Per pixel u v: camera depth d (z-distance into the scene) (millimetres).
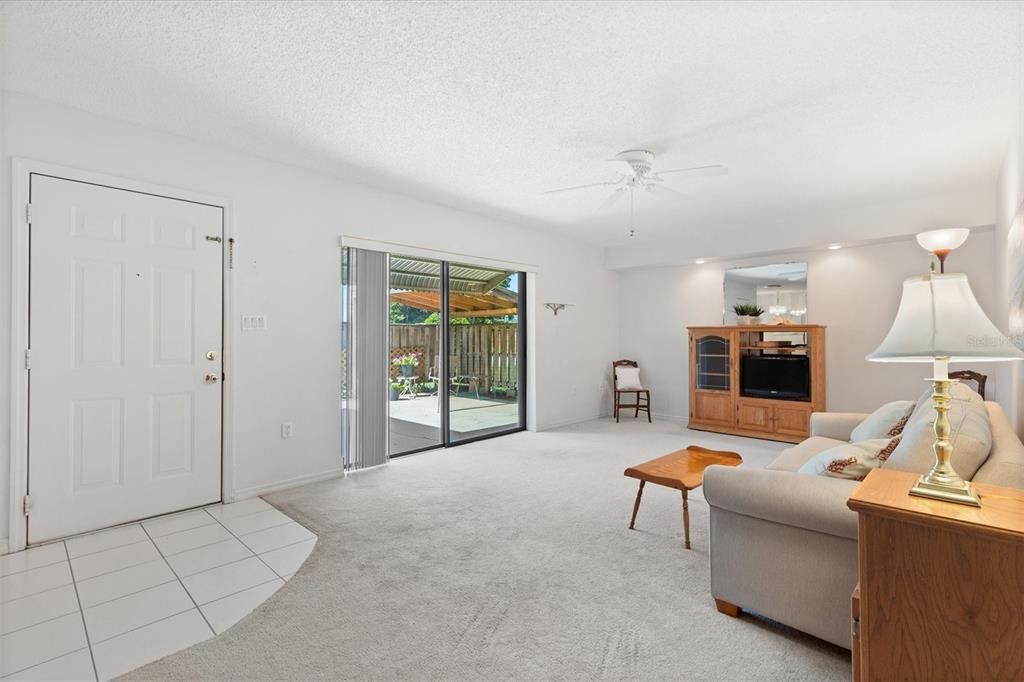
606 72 2289
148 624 1899
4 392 2484
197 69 2283
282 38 2041
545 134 2996
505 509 3148
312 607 2018
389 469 4086
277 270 3516
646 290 6742
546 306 5895
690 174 3613
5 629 1861
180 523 2889
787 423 5133
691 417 5875
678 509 3154
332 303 3834
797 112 2680
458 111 2695
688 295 6340
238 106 2648
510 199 4438
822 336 4996
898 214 4402
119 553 2494
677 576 2279
